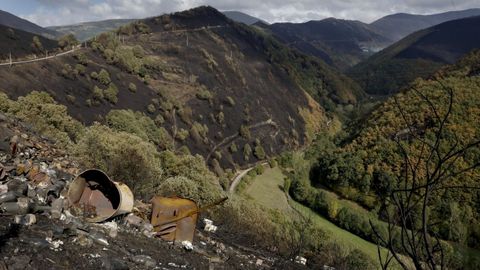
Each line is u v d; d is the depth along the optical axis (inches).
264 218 640.4
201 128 2728.8
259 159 3011.8
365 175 2052.2
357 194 2037.4
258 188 2231.8
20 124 396.2
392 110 2527.1
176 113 2677.2
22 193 218.7
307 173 2437.3
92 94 2098.9
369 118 2738.7
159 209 263.3
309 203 1980.8
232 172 2566.4
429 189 78.1
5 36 2218.3
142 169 452.1
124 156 453.1
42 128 595.5
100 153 447.8
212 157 2532.0
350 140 2701.8
